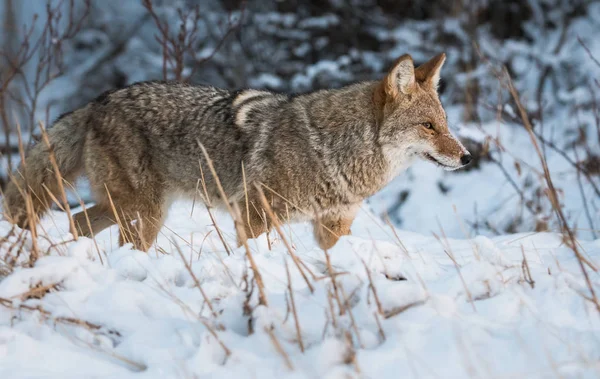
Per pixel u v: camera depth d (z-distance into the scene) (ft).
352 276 22.03
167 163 34.53
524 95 73.92
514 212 58.39
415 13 95.91
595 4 88.43
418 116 33.86
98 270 24.16
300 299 21.99
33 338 21.03
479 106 78.54
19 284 22.54
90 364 19.79
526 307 21.71
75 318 21.70
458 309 21.53
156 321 21.49
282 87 89.76
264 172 33.14
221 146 34.17
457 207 65.16
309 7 97.71
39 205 34.91
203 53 88.33
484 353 18.93
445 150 33.81
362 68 88.33
